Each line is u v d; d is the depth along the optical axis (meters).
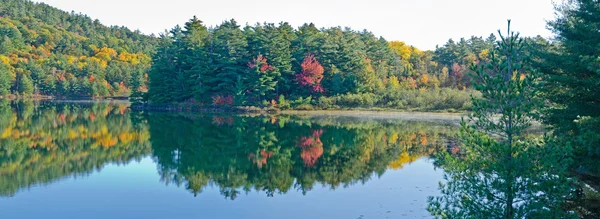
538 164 9.39
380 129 42.16
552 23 19.50
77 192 18.20
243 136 36.56
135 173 22.08
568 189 9.29
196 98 65.69
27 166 23.50
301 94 68.69
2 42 125.75
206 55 66.62
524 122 9.76
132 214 15.37
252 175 21.73
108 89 119.69
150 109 67.06
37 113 59.41
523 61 10.05
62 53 148.62
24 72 112.31
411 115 59.62
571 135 15.37
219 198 17.45
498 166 9.46
